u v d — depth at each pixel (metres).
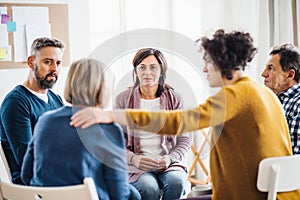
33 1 3.79
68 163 1.74
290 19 3.92
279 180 1.84
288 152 1.88
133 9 4.47
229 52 1.78
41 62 2.51
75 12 3.93
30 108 2.45
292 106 2.38
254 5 4.19
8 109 2.38
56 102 2.65
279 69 2.45
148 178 2.39
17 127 2.37
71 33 3.93
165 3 4.52
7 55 3.74
